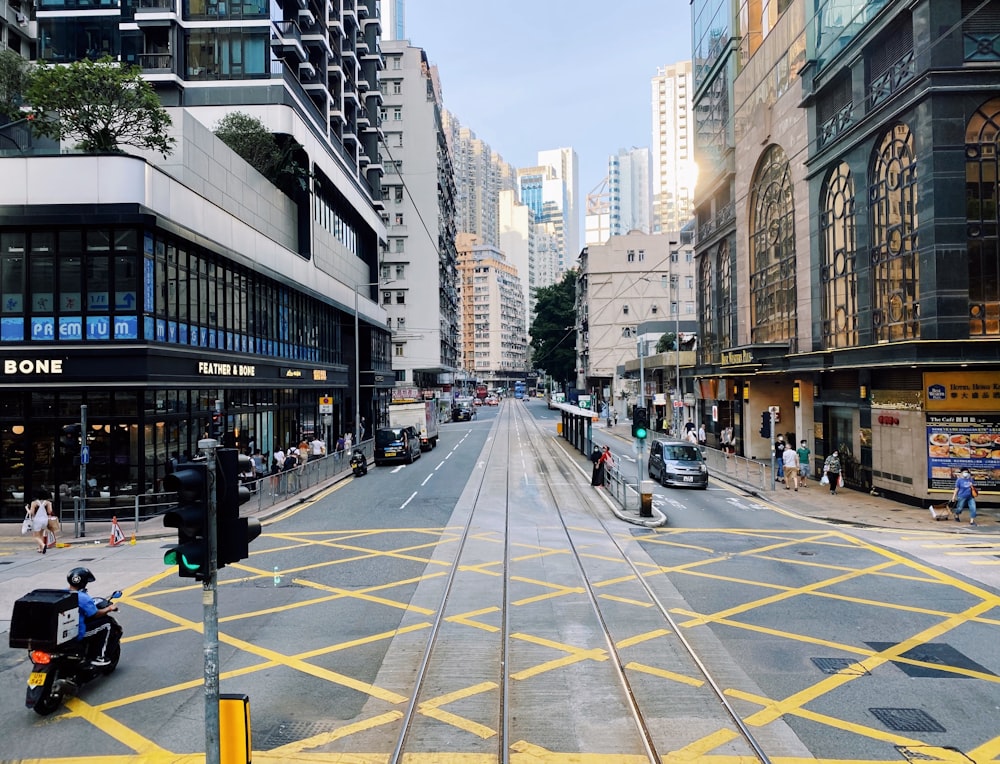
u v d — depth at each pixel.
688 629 10.81
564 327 100.38
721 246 41.59
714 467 33.19
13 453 21.22
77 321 20.73
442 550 16.36
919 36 20.72
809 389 31.48
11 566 15.70
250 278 29.83
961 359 20.22
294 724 7.77
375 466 35.72
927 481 21.50
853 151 24.98
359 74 68.00
